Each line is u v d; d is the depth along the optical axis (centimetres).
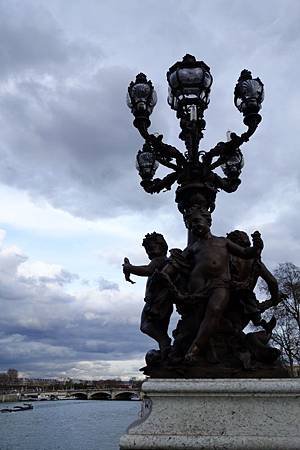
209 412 438
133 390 12975
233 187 787
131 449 424
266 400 440
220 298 491
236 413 437
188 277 529
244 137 674
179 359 479
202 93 702
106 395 13338
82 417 6053
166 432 434
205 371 467
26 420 5653
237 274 522
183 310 523
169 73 717
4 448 3241
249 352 487
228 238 568
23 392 13925
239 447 415
